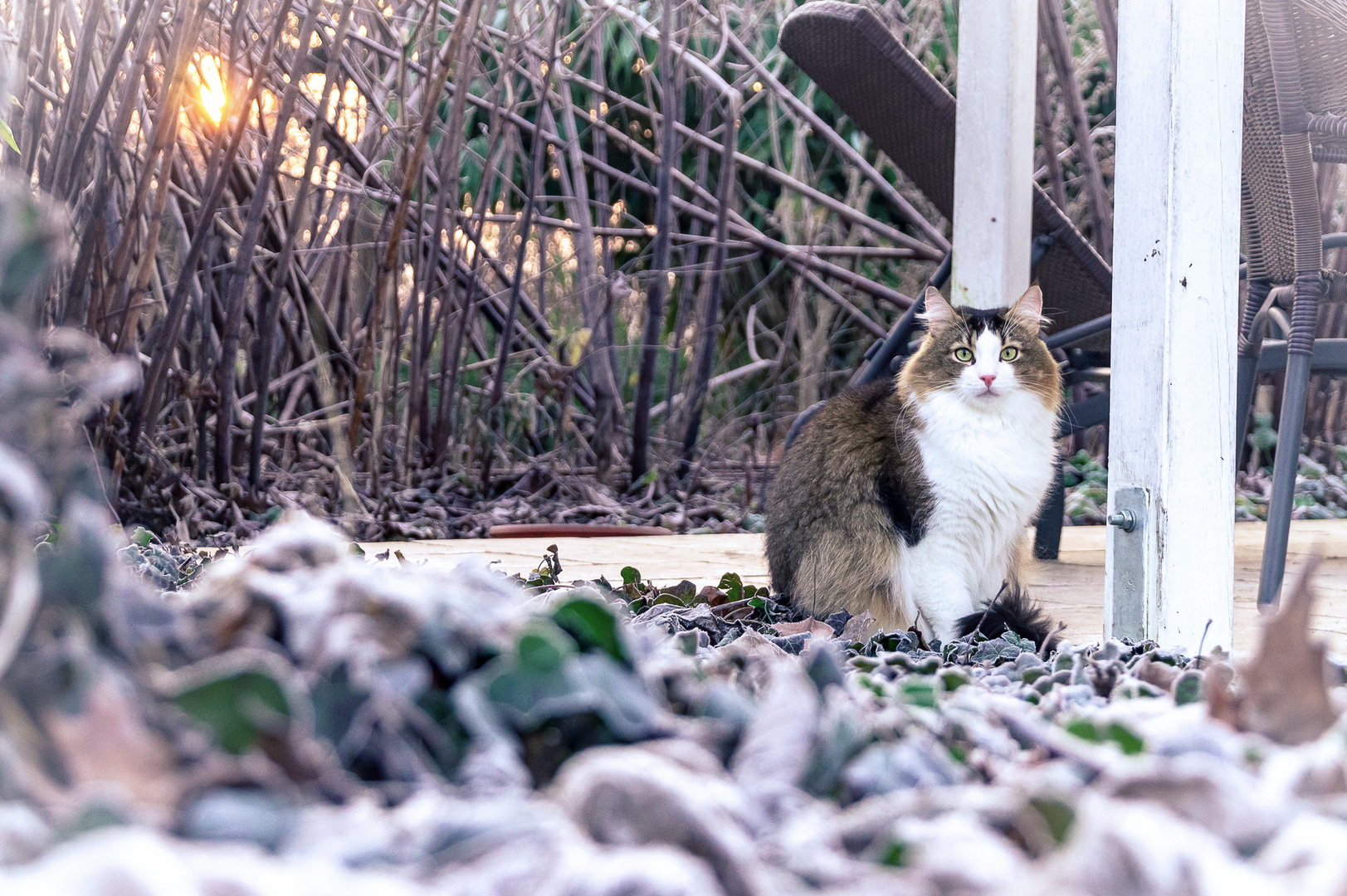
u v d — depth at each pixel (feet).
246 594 2.05
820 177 24.14
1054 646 5.05
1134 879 1.35
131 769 1.50
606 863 1.37
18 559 1.63
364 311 16.15
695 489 17.08
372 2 14.11
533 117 19.38
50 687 1.53
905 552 8.18
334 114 14.94
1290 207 7.07
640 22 17.28
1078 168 19.44
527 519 14.78
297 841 1.47
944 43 20.79
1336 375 8.50
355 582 2.02
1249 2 7.02
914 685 2.68
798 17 10.16
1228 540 5.46
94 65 10.98
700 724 2.05
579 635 2.12
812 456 8.74
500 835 1.49
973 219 9.84
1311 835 1.47
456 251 16.12
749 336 21.18
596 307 17.74
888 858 1.57
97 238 10.04
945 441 8.16
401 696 1.85
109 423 10.17
